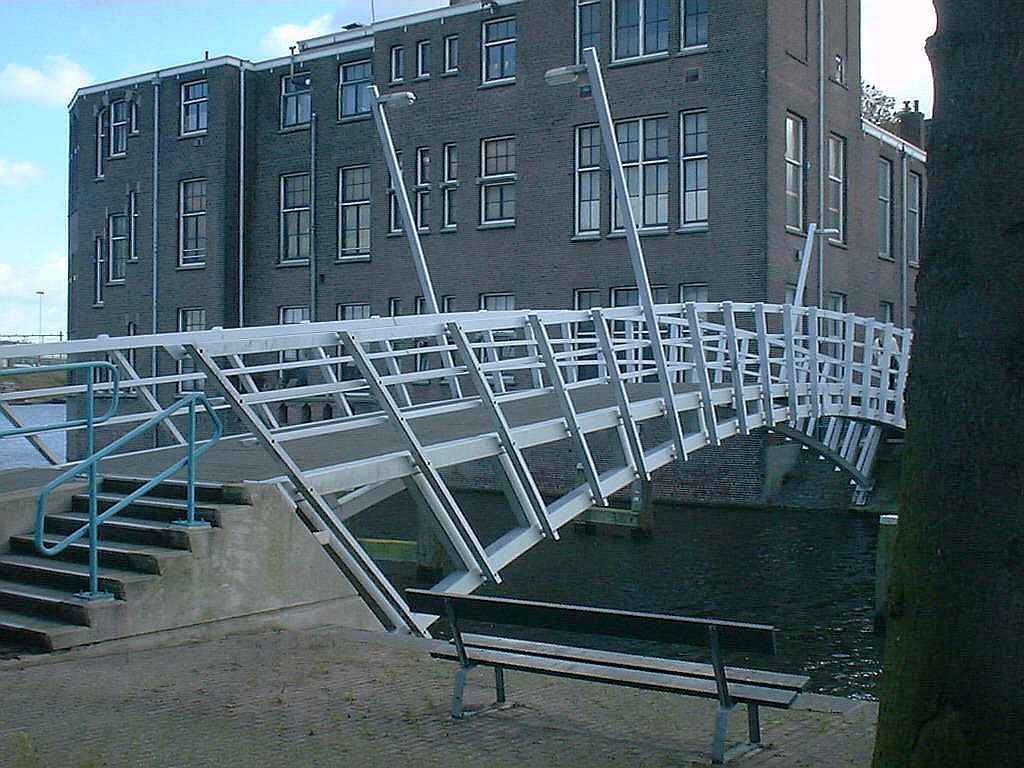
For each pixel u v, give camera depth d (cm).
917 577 396
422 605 623
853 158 2950
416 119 3106
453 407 1094
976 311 386
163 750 543
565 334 1933
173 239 3559
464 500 2922
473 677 701
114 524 860
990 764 380
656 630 545
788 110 2628
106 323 3753
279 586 866
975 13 388
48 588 811
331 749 547
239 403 880
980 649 383
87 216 3819
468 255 2994
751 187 2555
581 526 2375
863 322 2144
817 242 2734
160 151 3594
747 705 563
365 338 987
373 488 1142
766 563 2019
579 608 563
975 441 385
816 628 1566
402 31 3144
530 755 539
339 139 3294
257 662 734
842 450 2536
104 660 732
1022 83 383
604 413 1300
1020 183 382
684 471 2728
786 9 2622
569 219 2814
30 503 918
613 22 2759
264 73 3488
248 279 3484
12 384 5188
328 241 3312
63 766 515
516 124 2906
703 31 2647
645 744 558
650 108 2691
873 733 575
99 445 3509
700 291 2644
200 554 812
